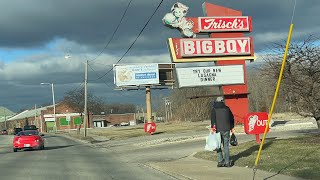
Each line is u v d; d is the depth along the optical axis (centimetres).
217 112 1309
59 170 1515
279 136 2116
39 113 11738
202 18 2581
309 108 1544
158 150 2289
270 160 1273
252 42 2625
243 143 1839
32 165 1731
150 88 5438
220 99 1318
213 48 2575
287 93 1588
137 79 5353
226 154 1307
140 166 1598
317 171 1031
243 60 2622
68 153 2444
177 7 2555
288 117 4541
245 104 2677
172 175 1285
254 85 4969
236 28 2609
